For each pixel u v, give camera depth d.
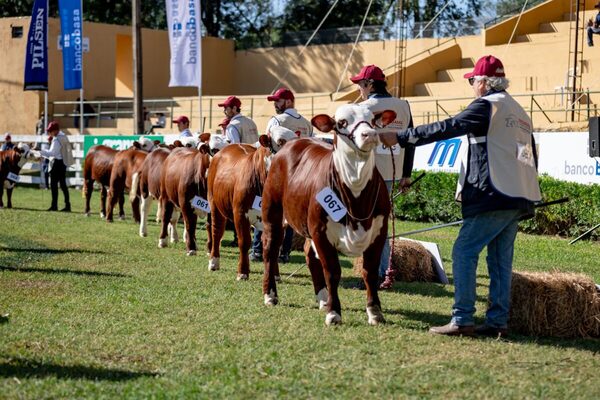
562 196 14.83
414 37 33.47
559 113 24.31
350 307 8.29
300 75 37.06
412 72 30.33
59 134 19.52
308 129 10.33
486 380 5.74
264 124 31.27
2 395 5.30
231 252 12.56
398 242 10.23
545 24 30.02
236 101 11.65
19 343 6.59
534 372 5.95
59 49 35.03
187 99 33.16
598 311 7.16
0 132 35.81
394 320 7.64
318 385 5.60
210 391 5.44
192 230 12.03
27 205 21.11
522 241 13.99
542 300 7.11
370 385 5.60
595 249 12.95
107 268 10.66
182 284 9.48
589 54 27.25
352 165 6.86
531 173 6.95
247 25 45.53
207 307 8.15
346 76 35.50
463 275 6.95
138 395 5.32
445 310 8.20
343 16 43.38
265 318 7.64
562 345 6.83
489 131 6.80
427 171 17.92
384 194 7.22
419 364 6.13
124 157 16.92
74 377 5.75
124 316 7.70
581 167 15.53
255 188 9.30
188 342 6.73
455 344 6.73
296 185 7.60
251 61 38.66
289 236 11.41
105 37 36.22
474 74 7.06
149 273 10.30
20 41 35.00
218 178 10.10
